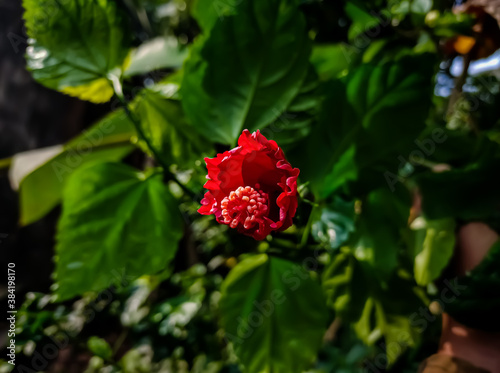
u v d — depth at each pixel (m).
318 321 0.25
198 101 0.24
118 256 0.25
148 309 0.44
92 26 0.24
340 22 0.30
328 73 0.35
